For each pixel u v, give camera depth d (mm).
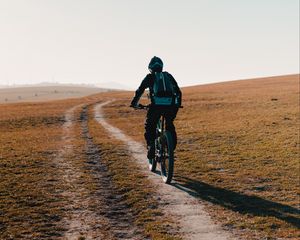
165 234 7609
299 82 87812
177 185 11109
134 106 10891
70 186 10969
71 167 13539
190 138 21797
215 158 15641
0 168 13344
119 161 14523
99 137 23953
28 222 8281
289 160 15109
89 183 11320
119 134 25859
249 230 7871
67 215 8695
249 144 19281
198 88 103750
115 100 73250
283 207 9375
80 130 29844
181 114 42500
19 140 23094
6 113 51219
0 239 7422
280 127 25734
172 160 10648
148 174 12328
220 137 21875
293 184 11594
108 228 8008
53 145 19344
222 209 9109
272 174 12797
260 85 89625
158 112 10516
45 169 13180
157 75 10484
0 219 8414
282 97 52938
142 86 10531
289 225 8133
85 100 78812
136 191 10375
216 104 50469
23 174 12445
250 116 34438
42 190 10547
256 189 11016
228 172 13125
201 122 32219
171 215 8672
